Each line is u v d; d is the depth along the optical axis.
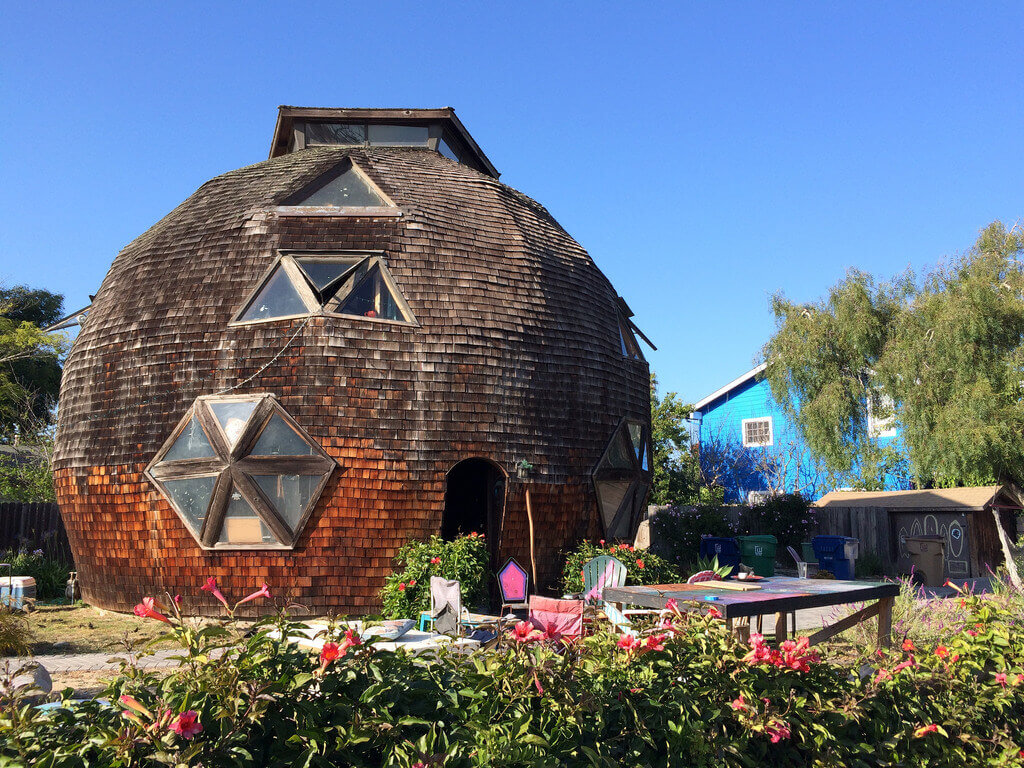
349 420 12.32
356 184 14.52
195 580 12.37
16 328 35.47
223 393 12.45
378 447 12.35
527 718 3.97
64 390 14.20
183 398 12.57
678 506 24.67
